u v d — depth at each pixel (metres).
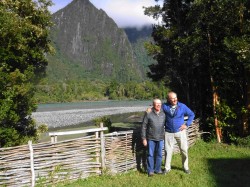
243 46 12.91
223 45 14.68
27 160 8.19
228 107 14.77
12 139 11.71
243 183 8.92
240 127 14.80
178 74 19.20
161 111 9.59
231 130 14.94
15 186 8.02
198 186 8.59
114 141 9.70
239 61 13.83
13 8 12.91
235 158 11.77
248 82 14.33
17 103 12.33
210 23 14.30
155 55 19.02
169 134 9.73
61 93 160.12
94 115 60.09
